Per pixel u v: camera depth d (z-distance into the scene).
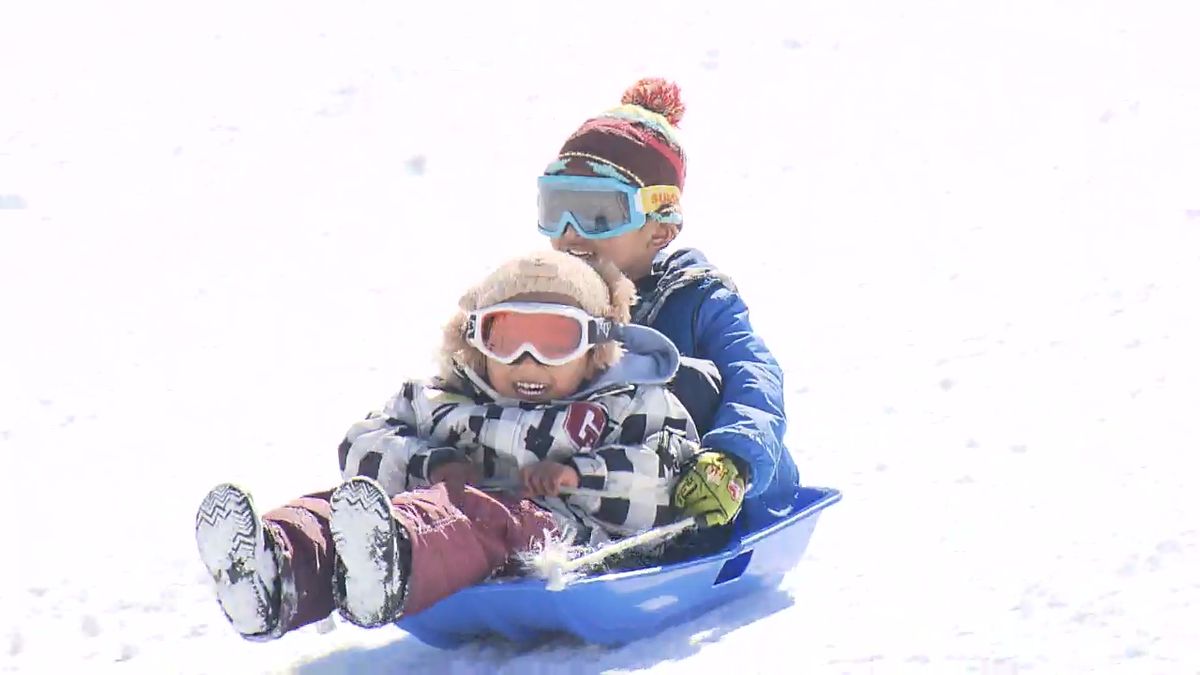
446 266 28.44
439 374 13.09
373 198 32.88
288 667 12.64
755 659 12.06
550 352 12.25
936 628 12.55
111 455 19.42
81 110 38.19
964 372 20.67
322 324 25.25
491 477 12.46
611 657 12.21
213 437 20.12
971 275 25.09
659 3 46.38
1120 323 21.56
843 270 26.47
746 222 30.12
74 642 13.74
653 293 14.68
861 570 14.37
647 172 14.54
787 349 22.77
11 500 17.77
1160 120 32.97
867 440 18.61
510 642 12.73
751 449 12.90
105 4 46.44
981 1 44.16
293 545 11.11
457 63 42.06
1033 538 14.62
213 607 14.48
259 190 33.38
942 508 15.91
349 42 43.53
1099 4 42.75
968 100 36.56
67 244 29.45
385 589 10.72
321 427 20.55
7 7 45.91
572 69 41.72
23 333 24.58
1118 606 12.56
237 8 46.31
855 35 42.62
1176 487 15.45
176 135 36.84
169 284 27.34
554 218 14.67
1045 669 11.50
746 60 41.62
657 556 13.01
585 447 12.27
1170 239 25.30
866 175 32.34
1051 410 18.66
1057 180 29.95
